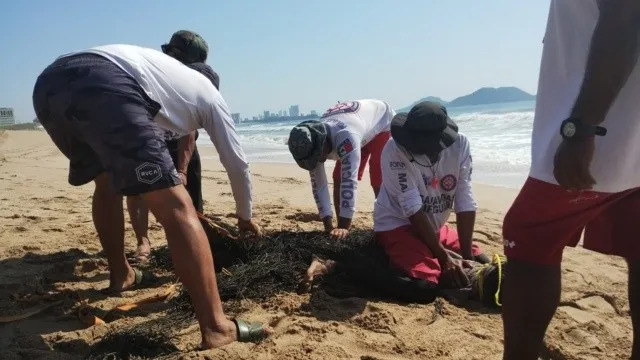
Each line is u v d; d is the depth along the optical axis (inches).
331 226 183.2
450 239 163.9
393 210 156.9
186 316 121.4
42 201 281.7
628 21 65.2
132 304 130.7
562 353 112.3
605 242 86.4
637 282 85.5
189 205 102.2
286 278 144.9
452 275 143.7
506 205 265.1
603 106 67.8
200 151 684.1
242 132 1588.3
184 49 165.9
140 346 106.9
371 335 117.6
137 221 169.3
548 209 77.6
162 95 112.9
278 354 105.6
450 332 119.4
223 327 105.2
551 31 78.5
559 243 79.6
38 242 192.9
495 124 882.1
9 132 1001.5
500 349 111.8
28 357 108.9
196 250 100.8
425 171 150.5
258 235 153.5
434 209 155.3
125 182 99.9
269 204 274.1
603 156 73.7
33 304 135.4
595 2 72.8
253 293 138.6
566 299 139.3
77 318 127.9
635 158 75.2
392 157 150.9
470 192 156.3
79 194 306.8
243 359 101.3
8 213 248.7
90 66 104.3
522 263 81.1
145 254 168.7
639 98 71.5
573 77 75.7
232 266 151.7
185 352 105.3
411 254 148.0
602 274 157.4
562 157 70.7
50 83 105.3
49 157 584.1
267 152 661.9
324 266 149.6
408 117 148.2
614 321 128.7
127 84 104.9
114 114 100.6
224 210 256.5
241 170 128.8
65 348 113.0
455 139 150.5
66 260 170.4
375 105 194.5
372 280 141.3
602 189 75.4
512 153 455.2
